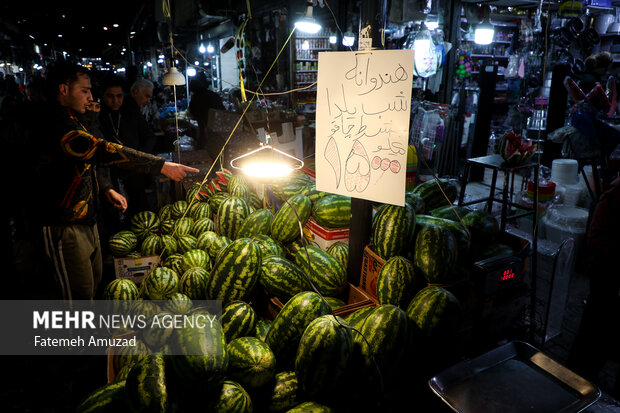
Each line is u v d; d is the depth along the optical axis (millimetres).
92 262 3311
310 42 10156
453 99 8195
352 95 1954
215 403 1524
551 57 8219
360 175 2002
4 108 5852
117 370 2041
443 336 1925
